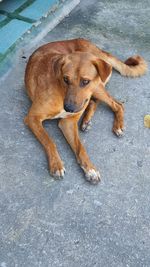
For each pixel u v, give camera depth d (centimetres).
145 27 256
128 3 273
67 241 159
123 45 242
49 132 193
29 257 154
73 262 155
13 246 157
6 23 240
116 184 178
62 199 171
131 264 156
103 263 155
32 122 185
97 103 203
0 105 200
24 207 167
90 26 251
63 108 181
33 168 179
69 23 251
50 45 200
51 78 181
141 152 190
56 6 256
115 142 192
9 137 188
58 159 178
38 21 245
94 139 192
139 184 179
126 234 163
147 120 202
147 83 222
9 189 172
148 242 162
